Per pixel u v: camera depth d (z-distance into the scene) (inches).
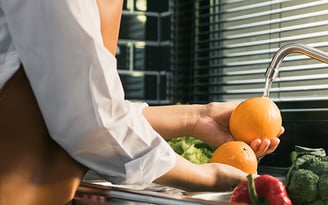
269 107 54.6
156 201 42.2
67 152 44.7
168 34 94.8
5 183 43.2
